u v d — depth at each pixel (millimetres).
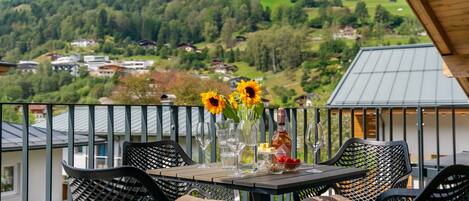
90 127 2980
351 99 12906
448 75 5848
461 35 4777
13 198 8078
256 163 2525
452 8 4320
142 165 2955
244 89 2549
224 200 3002
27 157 2662
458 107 3994
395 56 14320
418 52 14188
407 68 13570
